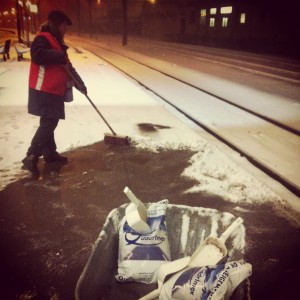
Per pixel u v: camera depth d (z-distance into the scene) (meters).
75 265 2.51
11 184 3.74
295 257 2.67
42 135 3.85
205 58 21.16
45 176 3.96
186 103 8.28
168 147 5.02
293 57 23.12
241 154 4.94
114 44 36.91
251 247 2.77
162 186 3.81
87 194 3.58
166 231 2.04
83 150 4.81
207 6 37.94
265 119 6.88
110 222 2.02
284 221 3.17
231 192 3.69
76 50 26.06
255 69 15.78
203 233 2.09
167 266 1.72
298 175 4.14
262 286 2.36
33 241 2.78
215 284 1.45
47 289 2.28
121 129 5.86
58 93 3.72
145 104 7.98
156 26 53.91
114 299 1.87
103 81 11.23
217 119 6.84
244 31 31.50
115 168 4.25
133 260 1.93
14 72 12.46
